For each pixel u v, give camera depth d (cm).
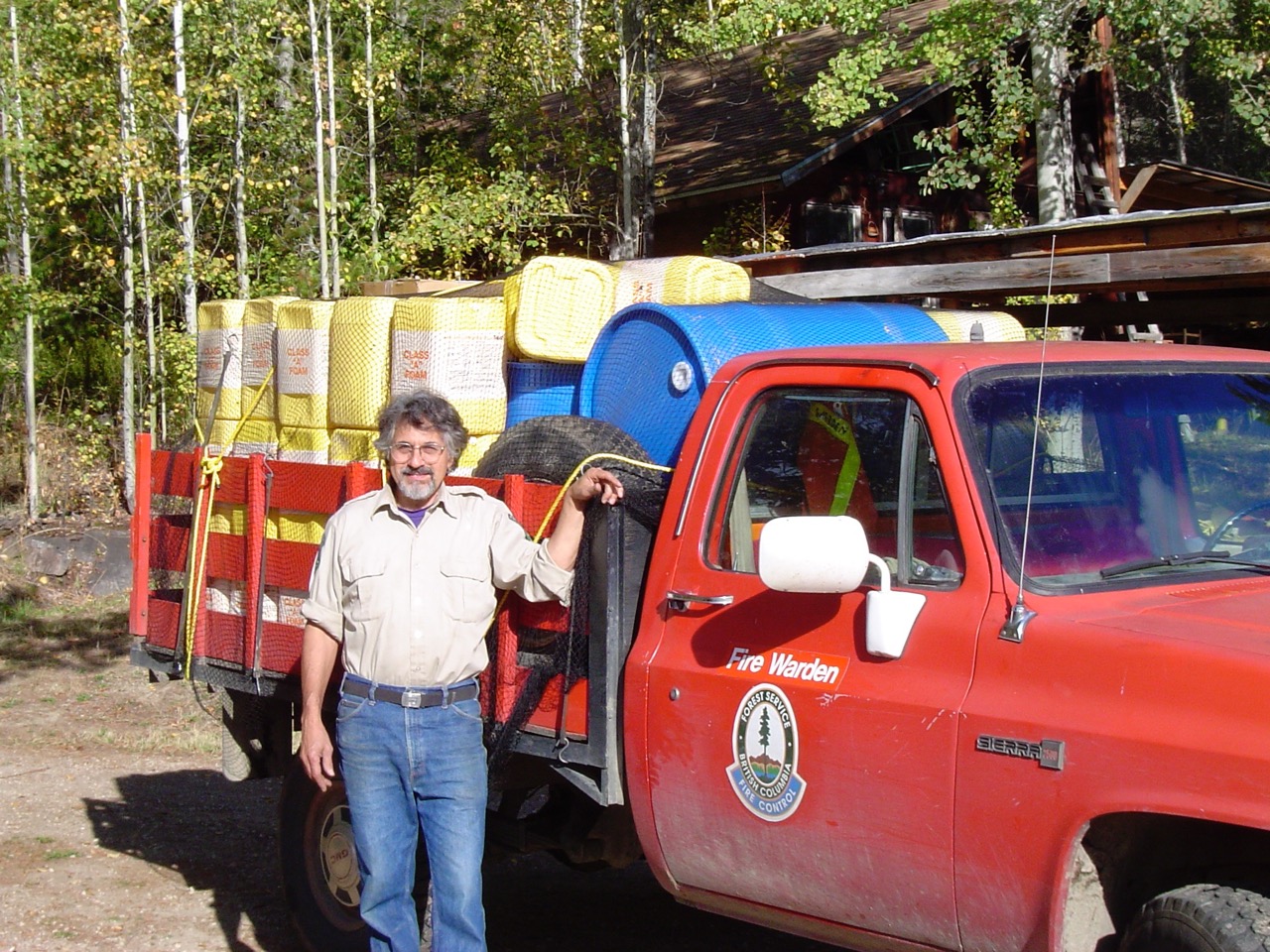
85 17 1538
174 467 587
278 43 1870
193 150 1747
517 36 1711
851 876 355
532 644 433
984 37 1362
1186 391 396
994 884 325
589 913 600
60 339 1864
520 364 526
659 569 409
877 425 373
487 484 447
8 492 1702
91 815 757
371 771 405
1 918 591
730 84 2084
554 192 1697
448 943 402
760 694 370
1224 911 295
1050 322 1055
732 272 561
